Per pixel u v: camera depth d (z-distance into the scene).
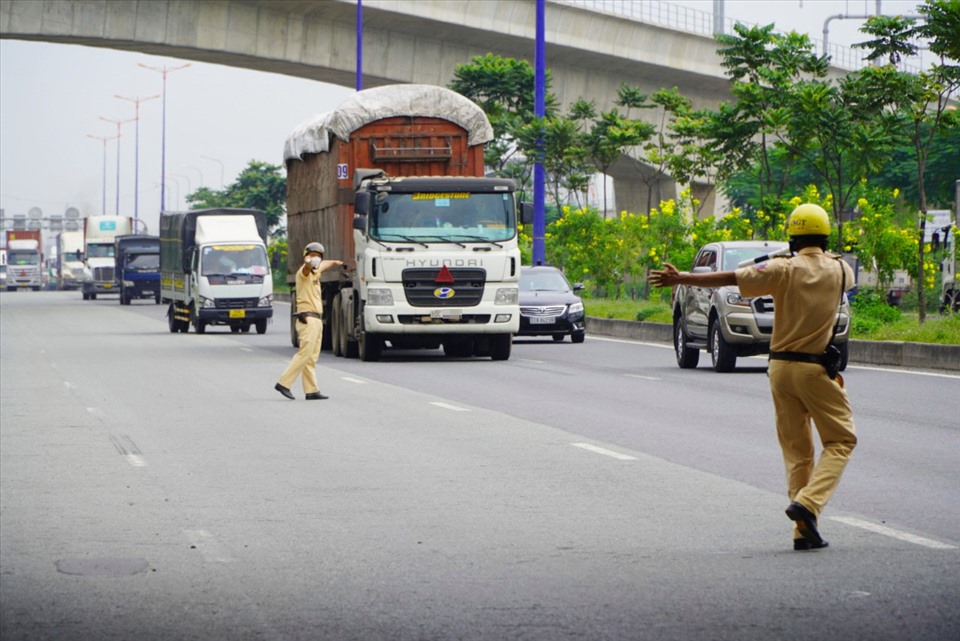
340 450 17.34
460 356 37.09
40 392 26.22
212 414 21.92
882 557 10.58
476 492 13.95
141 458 16.75
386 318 32.94
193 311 52.84
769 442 17.89
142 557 10.84
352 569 10.32
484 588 9.63
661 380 28.20
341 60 71.81
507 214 33.50
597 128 64.38
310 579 9.98
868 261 43.00
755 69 50.00
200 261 52.72
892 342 32.09
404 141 35.06
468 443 17.94
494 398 24.31
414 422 20.48
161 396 25.20
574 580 9.88
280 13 68.94
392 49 73.50
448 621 8.70
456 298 33.09
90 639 8.34
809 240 11.18
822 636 8.27
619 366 32.56
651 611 8.93
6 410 22.75
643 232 55.88
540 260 51.25
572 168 63.75
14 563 10.62
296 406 23.11
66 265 137.50
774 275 11.01
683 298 31.86
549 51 77.62
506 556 10.77
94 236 105.44
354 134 35.03
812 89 44.47
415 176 34.41
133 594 9.55
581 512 12.74
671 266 11.16
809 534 10.83
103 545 11.34
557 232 58.62
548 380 28.34
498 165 66.19
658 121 86.25
